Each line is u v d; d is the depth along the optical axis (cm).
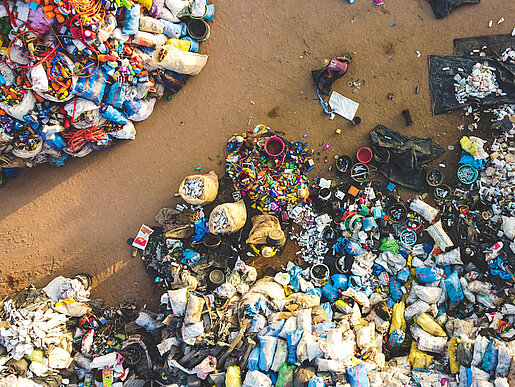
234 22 843
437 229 772
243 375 694
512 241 741
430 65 813
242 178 820
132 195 851
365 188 809
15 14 693
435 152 806
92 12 705
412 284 777
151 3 760
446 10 805
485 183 782
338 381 652
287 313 731
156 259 833
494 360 653
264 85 839
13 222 862
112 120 800
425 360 716
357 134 824
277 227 797
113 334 799
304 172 830
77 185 855
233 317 750
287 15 836
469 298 752
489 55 804
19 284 860
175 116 848
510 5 804
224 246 814
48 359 755
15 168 852
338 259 805
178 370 735
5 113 740
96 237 853
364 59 825
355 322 743
